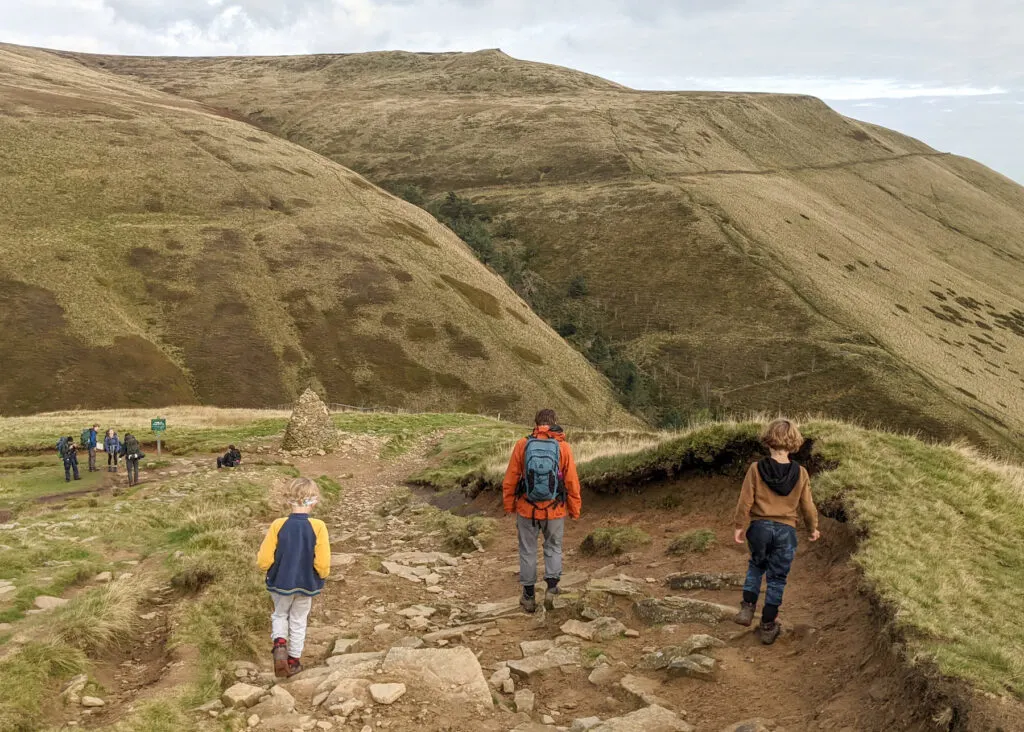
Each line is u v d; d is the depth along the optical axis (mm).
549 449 7363
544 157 195875
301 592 5805
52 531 11477
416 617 7773
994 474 9773
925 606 5754
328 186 120688
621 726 4875
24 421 34781
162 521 13203
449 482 19484
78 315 73938
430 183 190125
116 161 107125
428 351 83688
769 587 6188
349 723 4891
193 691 5480
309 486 6035
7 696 5094
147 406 66000
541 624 7211
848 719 4871
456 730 4930
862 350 106188
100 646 6445
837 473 8875
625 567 9031
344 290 89750
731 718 5160
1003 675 4691
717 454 11211
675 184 169125
